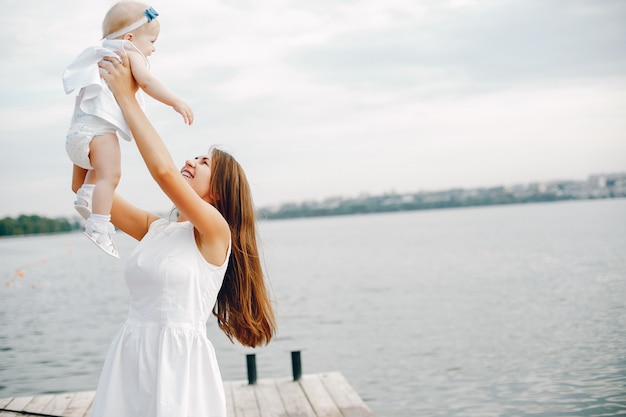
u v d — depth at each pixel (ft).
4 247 230.07
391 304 53.62
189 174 8.91
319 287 68.23
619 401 23.47
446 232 199.93
